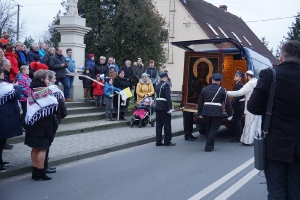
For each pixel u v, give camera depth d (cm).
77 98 1447
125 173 738
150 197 593
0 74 672
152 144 1070
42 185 652
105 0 2559
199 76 1120
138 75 1560
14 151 846
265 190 636
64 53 1496
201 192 620
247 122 1065
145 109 1290
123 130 1208
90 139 1030
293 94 379
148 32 2384
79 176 712
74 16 1492
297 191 384
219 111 962
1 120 658
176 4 3484
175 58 3497
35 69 986
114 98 1308
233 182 682
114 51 2464
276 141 381
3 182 666
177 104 1977
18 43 1039
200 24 3462
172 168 783
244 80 1295
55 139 1001
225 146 1056
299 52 392
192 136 1165
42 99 647
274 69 394
